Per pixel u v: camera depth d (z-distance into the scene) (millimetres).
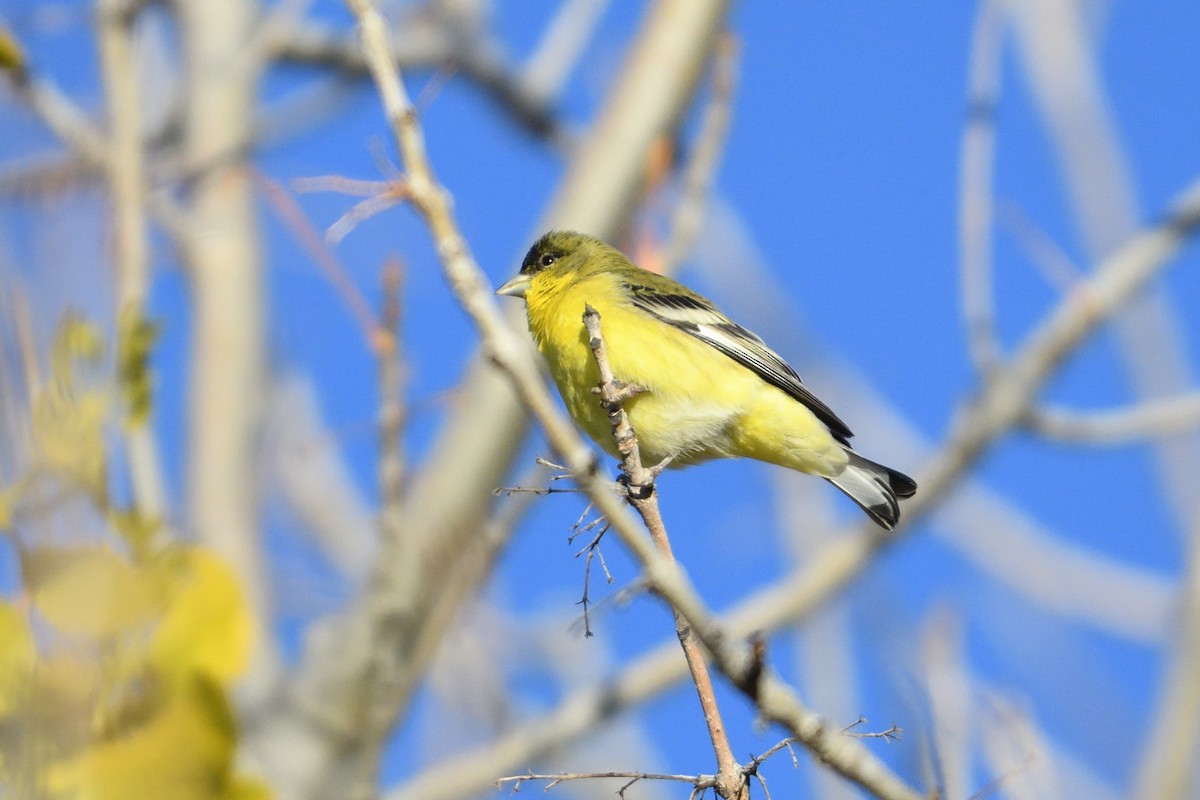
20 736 4863
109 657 5047
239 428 13312
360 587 12672
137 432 5348
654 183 12938
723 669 6215
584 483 6527
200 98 14617
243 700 11758
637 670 13766
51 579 5008
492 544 11484
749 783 6262
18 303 5062
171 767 5039
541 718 13570
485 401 12625
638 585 6289
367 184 6797
